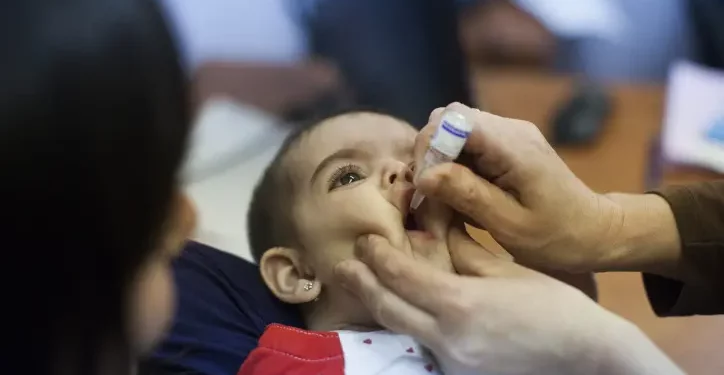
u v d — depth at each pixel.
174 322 0.93
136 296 0.53
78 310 0.46
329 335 0.90
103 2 0.44
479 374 0.76
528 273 0.79
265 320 0.99
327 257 0.95
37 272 0.45
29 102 0.41
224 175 1.51
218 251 1.06
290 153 1.04
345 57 1.87
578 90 1.82
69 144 0.43
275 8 2.41
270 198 1.04
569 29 2.49
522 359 0.74
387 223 0.89
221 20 2.38
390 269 0.78
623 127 1.74
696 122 1.68
